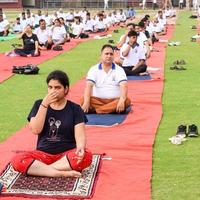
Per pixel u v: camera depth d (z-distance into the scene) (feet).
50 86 22.12
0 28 98.73
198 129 29.99
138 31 50.93
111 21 128.98
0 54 66.44
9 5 219.82
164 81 46.42
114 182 21.66
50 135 22.48
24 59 61.82
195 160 24.68
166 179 22.26
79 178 21.71
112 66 33.81
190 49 72.69
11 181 21.36
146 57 51.52
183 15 175.52
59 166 21.94
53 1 224.53
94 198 19.99
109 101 33.37
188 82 45.96
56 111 22.47
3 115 34.09
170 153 25.77
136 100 37.73
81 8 221.25
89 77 33.50
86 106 33.01
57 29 80.07
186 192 20.83
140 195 20.33
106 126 30.60
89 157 22.40
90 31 108.68
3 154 25.32
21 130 29.94
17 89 42.83
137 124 31.19
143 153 25.62
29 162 21.76
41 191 20.43
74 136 22.63
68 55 66.90
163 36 96.84
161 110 34.76
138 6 226.17
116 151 25.91
